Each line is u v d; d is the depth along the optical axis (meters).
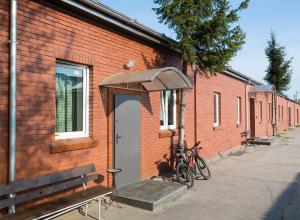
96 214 6.14
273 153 15.64
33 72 5.63
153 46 9.19
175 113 10.71
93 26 6.98
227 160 13.28
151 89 8.62
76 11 6.46
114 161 7.57
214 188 8.36
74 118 6.84
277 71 29.14
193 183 8.60
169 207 6.69
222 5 8.63
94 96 7.00
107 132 7.41
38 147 5.70
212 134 14.03
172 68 7.33
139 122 8.55
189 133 11.73
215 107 15.12
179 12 8.55
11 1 5.23
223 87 15.72
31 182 5.25
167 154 10.03
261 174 10.31
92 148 6.95
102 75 7.22
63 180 6.08
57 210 4.88
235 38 8.81
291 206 6.88
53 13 6.04
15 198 4.91
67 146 6.22
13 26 5.22
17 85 5.35
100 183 7.16
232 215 6.27
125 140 7.95
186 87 8.23
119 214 6.18
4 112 5.18
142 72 7.14
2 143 5.14
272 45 29.22
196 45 8.94
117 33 7.72
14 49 5.23
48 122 5.89
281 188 8.48
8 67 5.23
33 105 5.62
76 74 6.88
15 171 5.25
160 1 8.59
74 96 6.84
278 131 33.25
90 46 6.89
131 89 8.13
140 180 8.55
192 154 9.15
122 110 7.86
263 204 7.02
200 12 8.59
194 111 12.15
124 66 7.96
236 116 18.11
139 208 6.54
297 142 21.91
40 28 5.78
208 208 6.68
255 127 22.44
